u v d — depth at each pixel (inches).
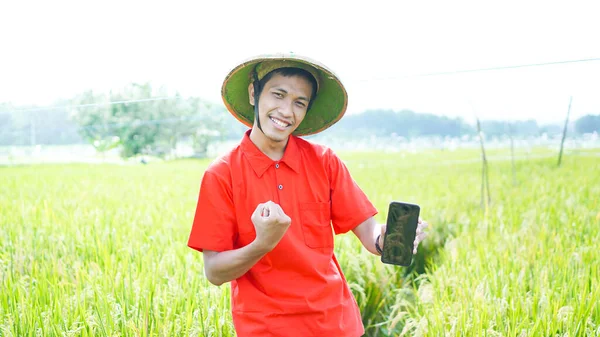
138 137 726.5
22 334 131.7
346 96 113.6
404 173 452.4
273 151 113.5
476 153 622.5
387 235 106.7
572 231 218.2
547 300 143.6
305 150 117.9
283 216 94.4
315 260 111.0
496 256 189.2
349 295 119.1
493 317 141.4
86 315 136.0
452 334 134.8
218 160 112.6
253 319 108.6
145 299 143.8
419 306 168.1
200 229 108.7
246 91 118.0
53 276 163.6
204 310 143.6
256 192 110.3
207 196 109.3
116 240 204.5
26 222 232.4
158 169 527.5
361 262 194.2
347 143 799.1
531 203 277.9
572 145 518.9
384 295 190.1
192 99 756.0
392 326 163.6
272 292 108.4
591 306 140.9
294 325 108.0
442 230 245.0
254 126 112.6
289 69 105.7
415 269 221.3
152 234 224.4
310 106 114.3
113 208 276.7
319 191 115.0
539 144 583.8
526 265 176.1
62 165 583.5
